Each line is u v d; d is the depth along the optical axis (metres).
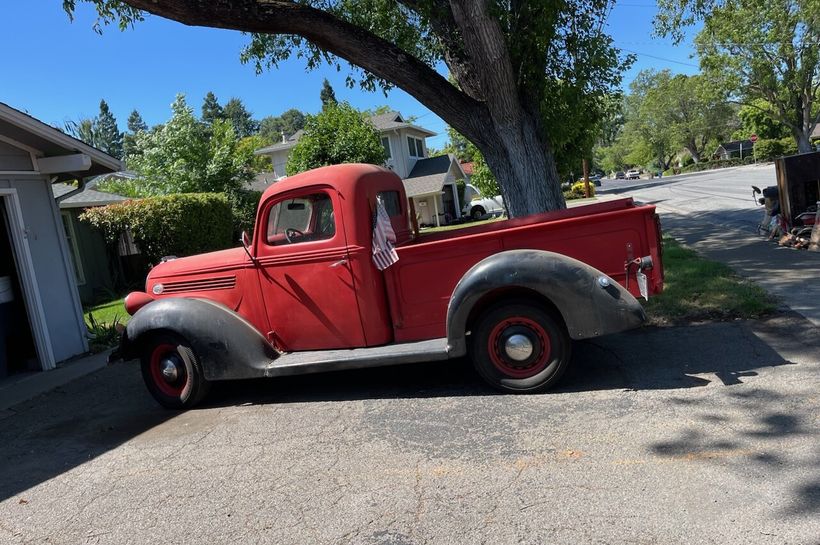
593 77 7.89
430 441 4.12
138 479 4.10
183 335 5.17
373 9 9.80
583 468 3.49
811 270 7.79
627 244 4.64
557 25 7.71
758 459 3.37
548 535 2.90
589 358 5.46
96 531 3.46
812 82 33.91
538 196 7.53
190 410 5.45
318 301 5.11
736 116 74.06
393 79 7.59
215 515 3.47
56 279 8.22
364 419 4.68
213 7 7.04
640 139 84.81
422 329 4.98
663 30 12.43
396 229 5.70
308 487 3.68
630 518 2.96
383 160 22.11
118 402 6.09
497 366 4.78
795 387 4.27
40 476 4.38
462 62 8.14
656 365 5.09
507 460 3.70
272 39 9.80
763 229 11.37
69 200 15.19
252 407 5.31
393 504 3.36
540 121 7.79
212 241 16.62
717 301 6.73
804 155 9.77
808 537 2.68
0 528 3.63
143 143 23.38
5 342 7.73
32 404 6.41
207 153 22.67
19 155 7.79
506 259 4.52
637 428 3.92
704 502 3.02
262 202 5.20
